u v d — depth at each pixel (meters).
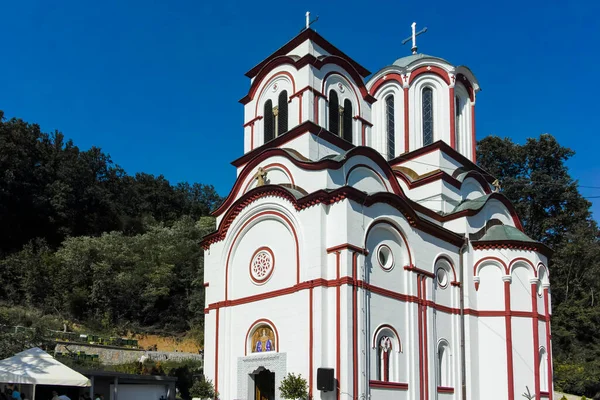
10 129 72.62
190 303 61.66
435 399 27.95
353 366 24.02
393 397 25.80
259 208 29.00
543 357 32.03
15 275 57.69
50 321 49.72
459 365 30.39
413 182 36.25
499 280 32.09
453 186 36.22
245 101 35.66
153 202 96.56
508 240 32.22
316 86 32.25
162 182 101.38
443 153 36.72
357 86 35.12
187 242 70.62
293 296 26.22
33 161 74.69
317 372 23.77
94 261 61.22
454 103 39.06
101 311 57.56
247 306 28.70
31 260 58.41
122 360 44.06
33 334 38.59
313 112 31.72
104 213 80.38
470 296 31.75
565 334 51.81
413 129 38.44
